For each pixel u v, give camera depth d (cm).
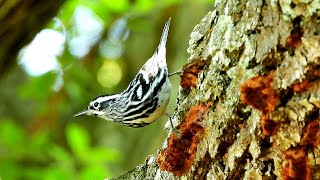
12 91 1883
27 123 1858
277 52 689
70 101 1748
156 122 1752
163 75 1086
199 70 822
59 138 1817
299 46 673
